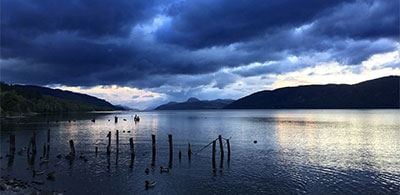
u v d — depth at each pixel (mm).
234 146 78625
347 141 88250
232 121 186625
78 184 44219
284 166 55250
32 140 63562
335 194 40000
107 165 56125
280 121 182750
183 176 48562
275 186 43438
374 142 86062
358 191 41062
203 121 189750
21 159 60906
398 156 64625
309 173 50250
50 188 42188
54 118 196500
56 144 81375
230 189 42219
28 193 37688
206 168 53812
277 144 82312
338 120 188500
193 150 72188
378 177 47625
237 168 53844
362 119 196875
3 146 77188
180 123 171375
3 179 44469
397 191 41000
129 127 141125
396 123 158000
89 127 136625
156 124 163500
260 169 53125
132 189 42000
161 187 42969
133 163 57781
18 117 193375
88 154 66875
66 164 56875
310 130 121625
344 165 55875
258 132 114312
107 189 42000
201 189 42219
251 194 40219
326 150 72562
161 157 63375
